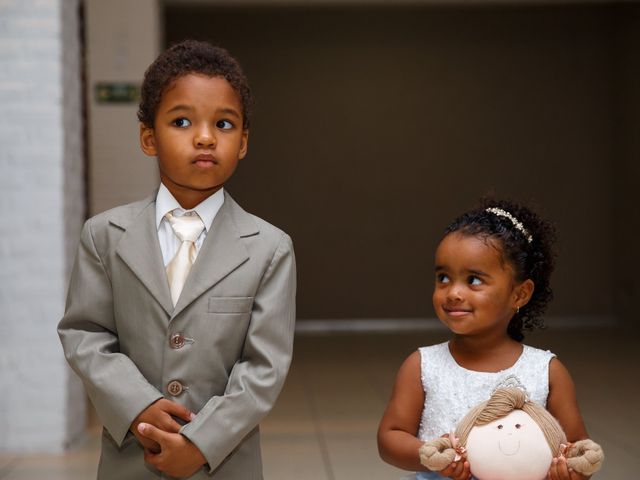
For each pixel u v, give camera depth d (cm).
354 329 931
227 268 156
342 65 937
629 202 903
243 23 928
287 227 941
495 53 935
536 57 934
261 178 938
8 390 360
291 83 935
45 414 362
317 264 945
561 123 938
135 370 150
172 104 151
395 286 948
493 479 145
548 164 938
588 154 937
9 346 359
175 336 153
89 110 566
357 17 934
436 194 945
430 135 941
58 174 360
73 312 158
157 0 581
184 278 156
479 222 163
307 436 390
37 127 359
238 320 155
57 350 361
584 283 939
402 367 172
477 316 159
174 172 153
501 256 160
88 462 343
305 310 945
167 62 155
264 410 151
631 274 905
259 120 935
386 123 940
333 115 938
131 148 568
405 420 168
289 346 158
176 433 145
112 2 568
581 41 933
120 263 156
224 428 146
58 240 360
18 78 359
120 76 568
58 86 360
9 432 360
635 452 352
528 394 158
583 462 142
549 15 931
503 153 939
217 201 162
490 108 938
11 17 358
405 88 938
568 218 938
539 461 143
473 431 148
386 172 943
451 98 938
